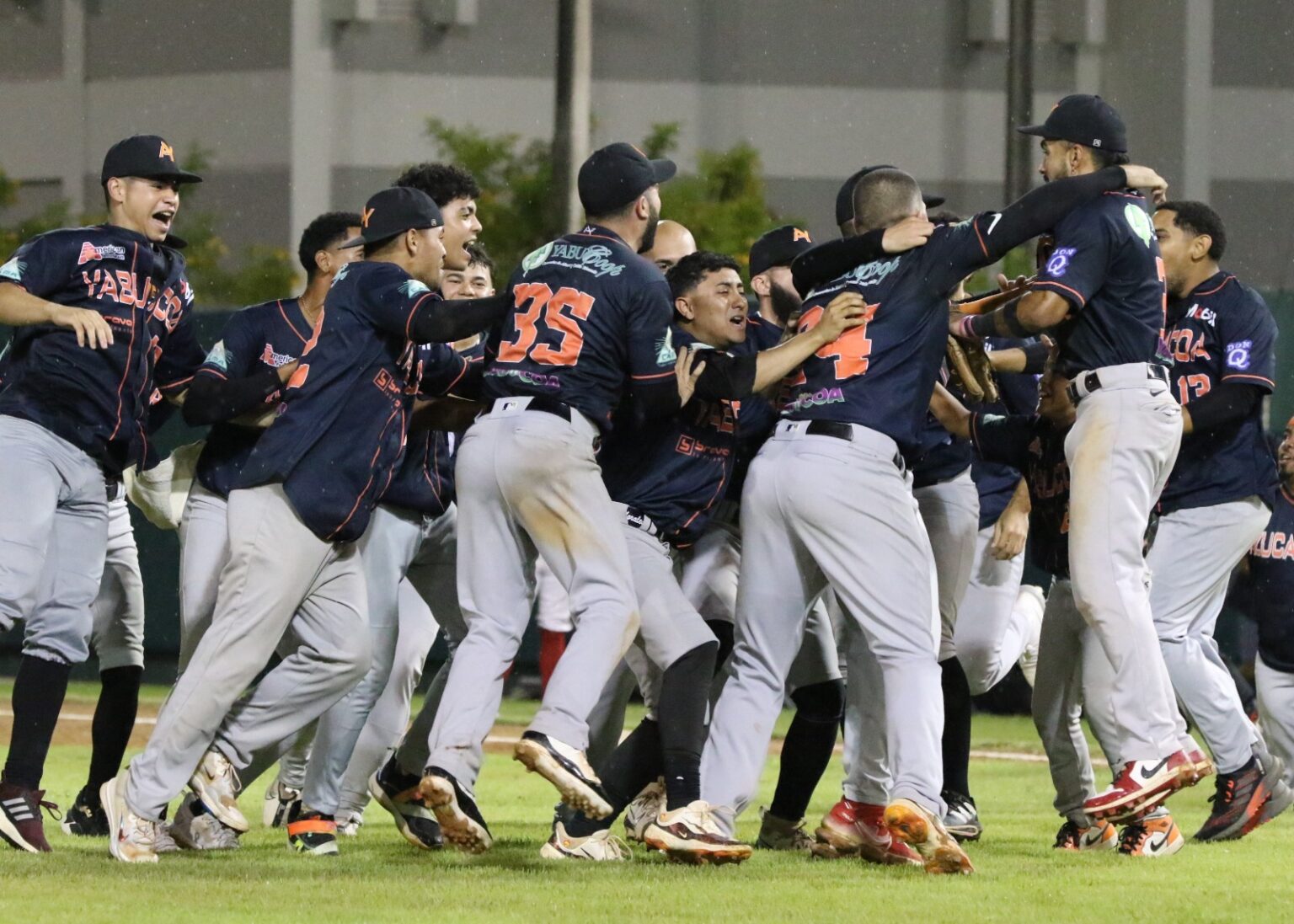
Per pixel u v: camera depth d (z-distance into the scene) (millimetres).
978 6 68688
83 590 17609
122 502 19062
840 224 17750
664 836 16031
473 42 69875
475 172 63438
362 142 69938
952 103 69500
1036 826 21250
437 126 64938
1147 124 67812
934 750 15914
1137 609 17141
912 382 16359
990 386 18219
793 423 16516
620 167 16766
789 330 17422
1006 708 41531
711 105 69625
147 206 18266
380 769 18719
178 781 16469
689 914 13383
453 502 19188
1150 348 17344
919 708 15930
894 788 15930
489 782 26422
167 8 71312
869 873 16062
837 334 16328
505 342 16406
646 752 17375
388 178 70000
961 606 21359
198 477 18500
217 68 70938
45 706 17250
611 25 69375
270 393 17828
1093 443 17188
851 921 13148
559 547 16078
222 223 70688
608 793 17297
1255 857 17703
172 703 16391
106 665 18938
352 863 16578
